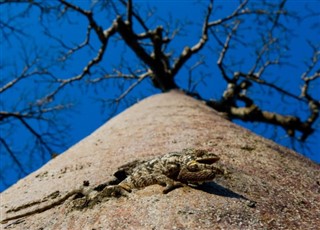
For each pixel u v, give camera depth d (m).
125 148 0.67
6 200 0.58
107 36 1.70
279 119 1.89
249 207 0.44
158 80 1.64
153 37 1.66
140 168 0.48
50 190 0.56
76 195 0.49
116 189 0.47
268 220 0.43
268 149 0.70
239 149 0.67
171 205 0.43
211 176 0.45
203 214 0.42
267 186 0.52
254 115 1.86
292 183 0.56
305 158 0.77
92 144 0.75
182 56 1.77
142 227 0.40
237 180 0.51
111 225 0.42
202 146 0.66
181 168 0.46
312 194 0.54
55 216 0.47
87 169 0.61
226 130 0.77
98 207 0.45
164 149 0.65
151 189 0.46
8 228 0.47
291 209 0.47
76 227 0.43
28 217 0.49
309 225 0.43
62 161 0.69
